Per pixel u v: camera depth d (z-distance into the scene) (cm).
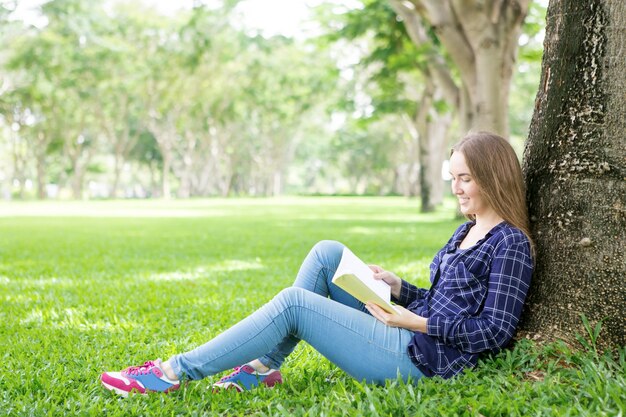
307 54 4362
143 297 632
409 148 5584
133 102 4672
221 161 6594
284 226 1812
